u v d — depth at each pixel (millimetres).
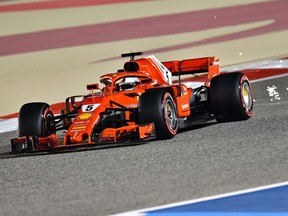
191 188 18625
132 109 26906
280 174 19219
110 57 53062
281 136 25109
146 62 29672
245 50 54219
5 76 51000
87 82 48438
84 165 23344
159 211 16766
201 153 23359
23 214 17688
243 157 21969
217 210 16484
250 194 17516
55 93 46688
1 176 23016
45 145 27469
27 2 63531
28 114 27875
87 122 26062
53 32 58250
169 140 26906
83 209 17594
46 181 21438
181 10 61500
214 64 32500
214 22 59156
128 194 18656
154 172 21078
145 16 60500
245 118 30703
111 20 59656
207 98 31250
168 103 27422
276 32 57875
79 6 62812
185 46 54906
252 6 62969
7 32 58656
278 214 15859
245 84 31109
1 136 36000
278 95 39375
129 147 26031
